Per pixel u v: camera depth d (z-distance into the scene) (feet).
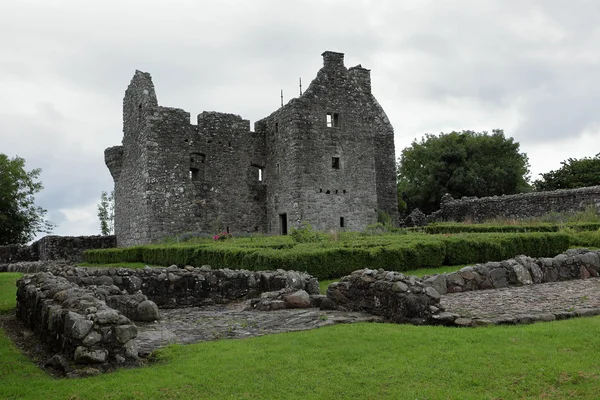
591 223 78.74
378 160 119.14
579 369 18.94
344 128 102.12
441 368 19.62
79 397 17.22
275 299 36.68
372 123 106.32
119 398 17.17
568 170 174.40
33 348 25.48
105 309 21.63
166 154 96.99
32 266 69.67
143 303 32.14
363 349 22.22
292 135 97.45
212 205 102.32
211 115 104.58
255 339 24.98
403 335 24.43
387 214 111.34
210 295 40.98
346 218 100.22
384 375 19.06
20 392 17.84
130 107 104.17
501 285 42.32
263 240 69.36
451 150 192.65
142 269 40.63
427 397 17.08
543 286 42.14
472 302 34.53
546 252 59.62
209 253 56.39
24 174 152.97
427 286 29.81
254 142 108.78
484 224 90.84
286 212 99.25
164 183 96.22
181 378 18.95
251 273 42.70
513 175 191.31
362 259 48.65
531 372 18.86
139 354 22.63
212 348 23.24
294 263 45.16
